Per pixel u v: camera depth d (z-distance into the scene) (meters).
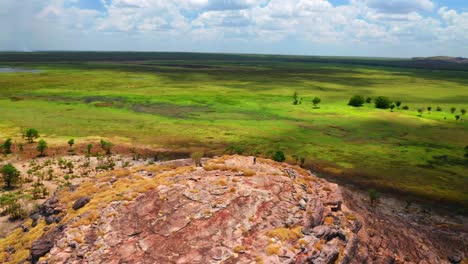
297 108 138.88
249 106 141.38
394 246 31.22
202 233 23.95
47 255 24.33
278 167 37.06
